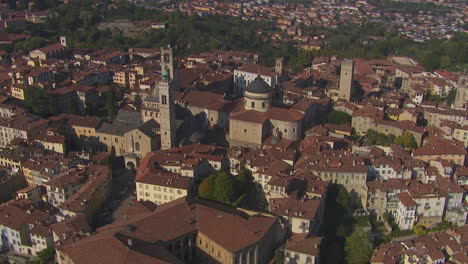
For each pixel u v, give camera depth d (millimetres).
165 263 162875
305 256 184875
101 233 188250
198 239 192875
